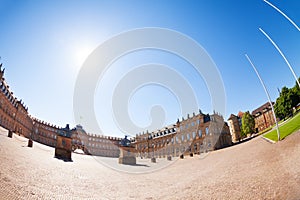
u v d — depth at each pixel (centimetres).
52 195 823
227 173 1325
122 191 1093
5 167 1005
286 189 794
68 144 2406
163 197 972
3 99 5191
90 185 1141
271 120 5931
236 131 6862
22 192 757
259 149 2052
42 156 1889
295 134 1973
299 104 4297
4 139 2150
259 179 1011
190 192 1005
